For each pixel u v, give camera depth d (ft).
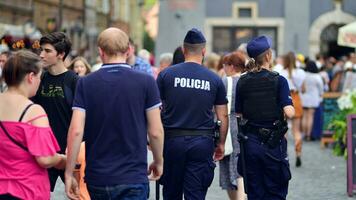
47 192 33.99
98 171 34.04
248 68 45.96
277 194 45.37
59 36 44.11
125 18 296.30
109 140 34.14
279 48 205.77
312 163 86.07
